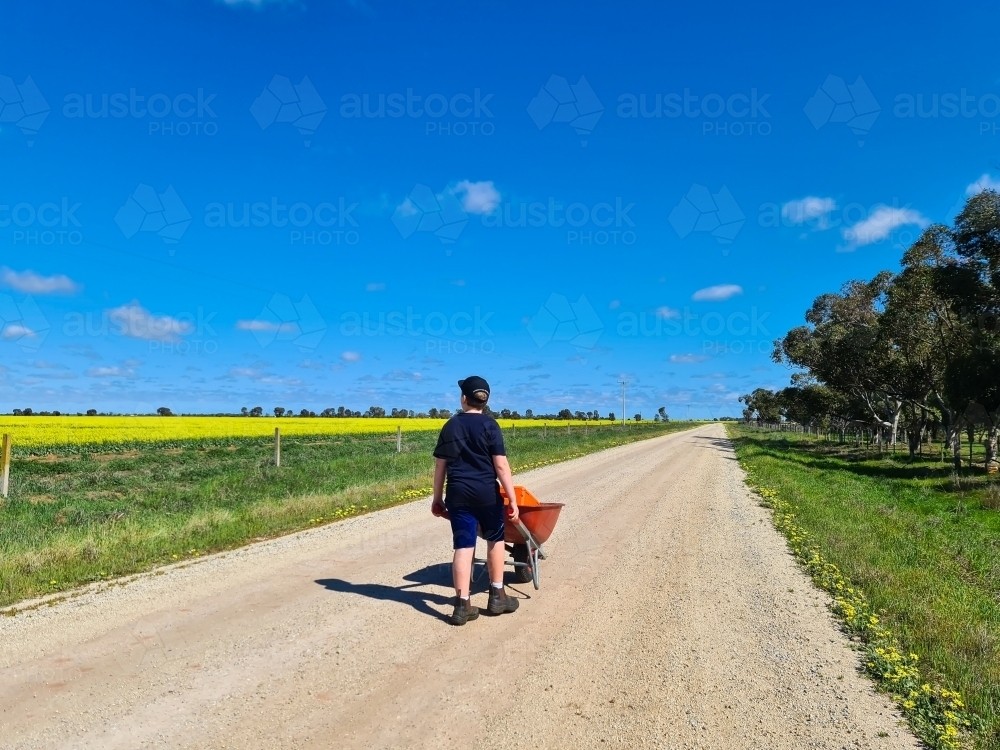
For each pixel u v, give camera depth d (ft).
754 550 26.96
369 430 145.79
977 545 32.17
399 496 41.47
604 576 21.98
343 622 16.15
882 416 139.95
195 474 57.93
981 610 19.86
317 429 137.69
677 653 14.82
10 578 19.38
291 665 13.37
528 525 19.69
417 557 23.95
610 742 10.58
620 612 17.85
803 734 11.09
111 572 21.04
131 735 10.31
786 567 24.00
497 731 10.84
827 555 25.67
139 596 18.26
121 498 44.62
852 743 10.82
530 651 14.61
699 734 10.96
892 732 11.26
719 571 23.08
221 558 23.49
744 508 39.68
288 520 31.68
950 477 68.64
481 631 15.88
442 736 10.61
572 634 15.88
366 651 14.28
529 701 12.03
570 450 96.68
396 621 16.35
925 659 14.96
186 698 11.69
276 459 60.03
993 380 71.15
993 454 79.97
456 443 16.75
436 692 12.28
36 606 17.19
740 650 15.14
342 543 26.50
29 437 89.45
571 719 11.37
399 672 13.17
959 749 10.78
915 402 102.32
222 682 12.44
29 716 10.87
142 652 13.89
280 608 17.22
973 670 14.26
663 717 11.57
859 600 19.36
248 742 10.21
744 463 79.61
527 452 87.40
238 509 35.42
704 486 52.03
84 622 15.85
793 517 35.81
